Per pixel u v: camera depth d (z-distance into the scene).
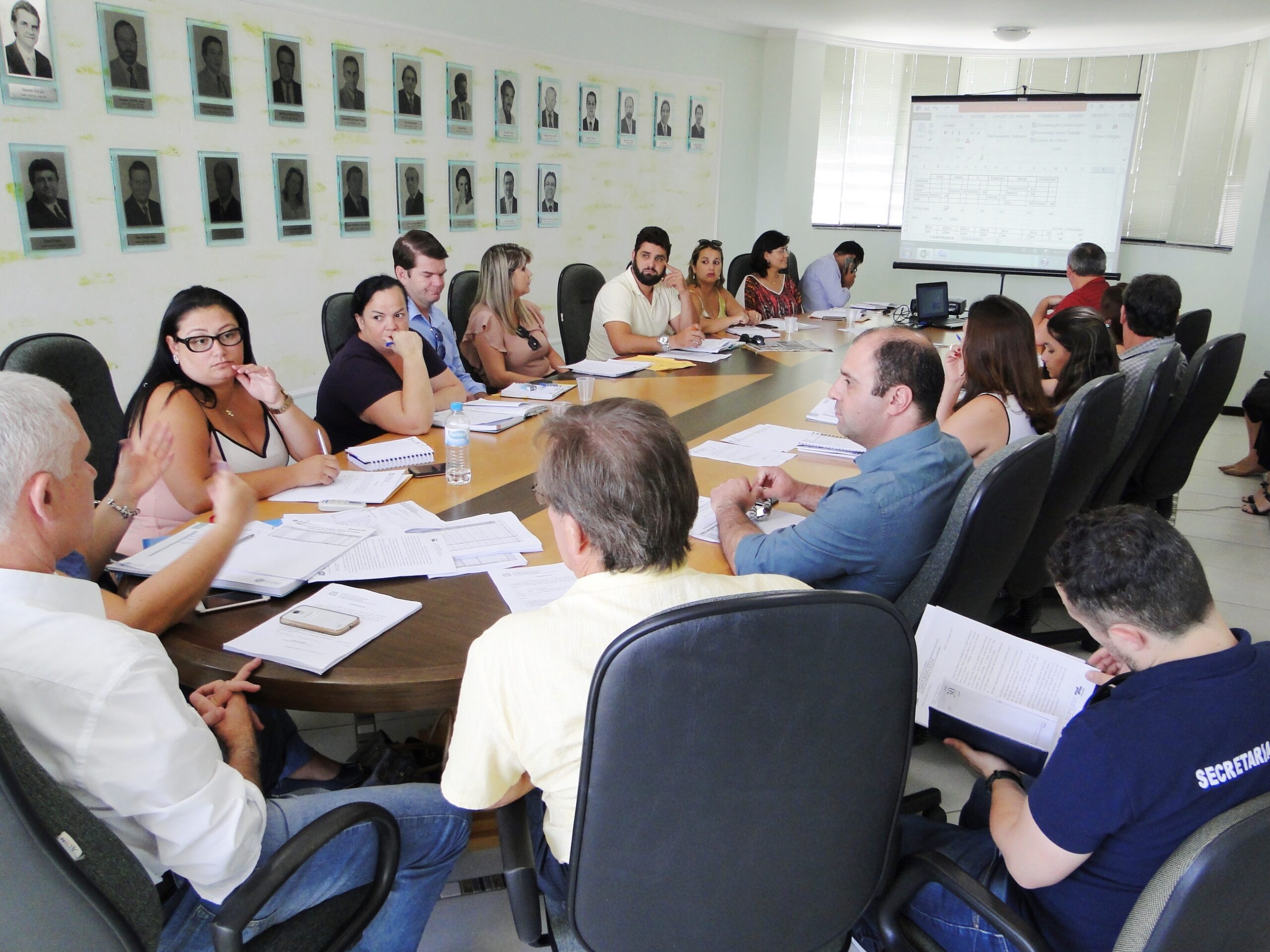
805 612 0.82
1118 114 6.47
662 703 0.82
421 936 1.41
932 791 1.67
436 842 1.26
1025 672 1.23
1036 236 6.88
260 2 3.88
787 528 1.59
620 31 5.75
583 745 0.84
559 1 5.34
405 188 4.73
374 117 4.50
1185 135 6.48
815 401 2.91
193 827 0.92
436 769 1.85
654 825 0.88
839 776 0.92
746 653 0.81
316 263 4.39
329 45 4.21
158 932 0.88
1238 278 5.98
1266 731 0.94
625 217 6.18
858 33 6.61
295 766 1.80
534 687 0.94
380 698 1.21
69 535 0.98
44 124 3.22
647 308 4.28
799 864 0.95
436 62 4.74
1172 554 0.98
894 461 1.58
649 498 0.94
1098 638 1.06
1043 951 0.98
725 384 3.17
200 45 3.69
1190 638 0.98
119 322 3.60
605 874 0.91
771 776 0.88
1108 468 2.66
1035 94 6.66
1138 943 0.83
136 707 0.89
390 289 2.48
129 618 1.23
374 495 1.88
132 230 3.57
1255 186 5.79
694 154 6.48
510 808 1.15
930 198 7.12
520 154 5.36
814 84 6.83
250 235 4.05
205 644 1.29
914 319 5.00
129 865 0.85
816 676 0.85
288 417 2.10
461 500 1.90
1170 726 0.93
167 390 1.89
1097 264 4.86
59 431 0.96
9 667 0.87
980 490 1.48
